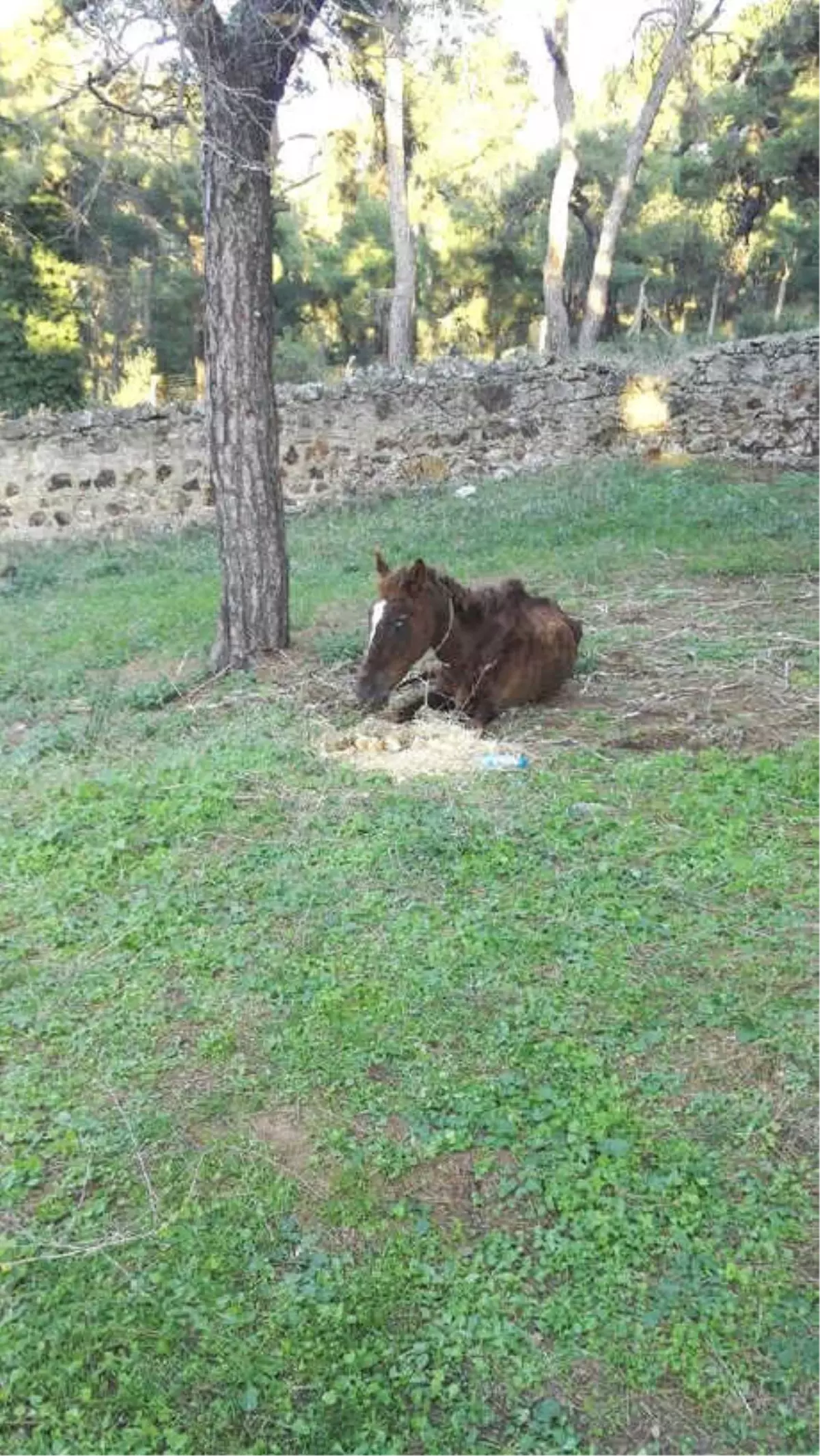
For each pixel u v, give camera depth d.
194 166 21.97
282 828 6.19
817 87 29.27
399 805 6.32
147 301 35.56
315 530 16.16
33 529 17.19
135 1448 2.78
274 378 9.37
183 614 11.77
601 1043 4.20
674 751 7.09
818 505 14.83
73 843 6.18
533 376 18.55
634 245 37.94
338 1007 4.48
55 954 5.10
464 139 31.94
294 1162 3.72
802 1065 4.04
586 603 10.93
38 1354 3.03
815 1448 2.70
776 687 8.19
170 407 17.44
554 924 5.03
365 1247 3.36
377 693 7.17
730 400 18.55
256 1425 2.83
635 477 17.11
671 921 5.04
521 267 39.00
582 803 6.27
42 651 10.91
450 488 18.00
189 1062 4.27
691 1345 2.96
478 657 7.59
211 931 5.18
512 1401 2.86
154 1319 3.12
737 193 36.50
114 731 8.12
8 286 25.81
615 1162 3.59
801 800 6.22
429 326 42.28
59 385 26.83
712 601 10.84
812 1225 3.35
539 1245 3.31
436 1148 3.70
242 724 7.94
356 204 40.38
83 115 17.11
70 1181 3.67
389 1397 2.86
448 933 5.02
